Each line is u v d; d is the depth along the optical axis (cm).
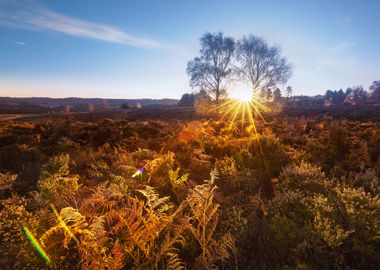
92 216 318
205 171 650
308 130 1439
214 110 3600
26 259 264
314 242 288
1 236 325
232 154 799
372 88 12725
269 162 672
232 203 434
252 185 507
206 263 259
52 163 594
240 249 297
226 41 3969
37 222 316
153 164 591
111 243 274
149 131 1496
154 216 284
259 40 3975
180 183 518
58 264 268
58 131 1412
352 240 296
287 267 259
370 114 2880
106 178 573
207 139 1009
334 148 794
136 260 263
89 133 1369
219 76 3953
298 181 473
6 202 424
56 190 441
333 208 344
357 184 486
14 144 1055
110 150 981
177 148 913
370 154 722
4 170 730
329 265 271
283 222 315
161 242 308
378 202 338
